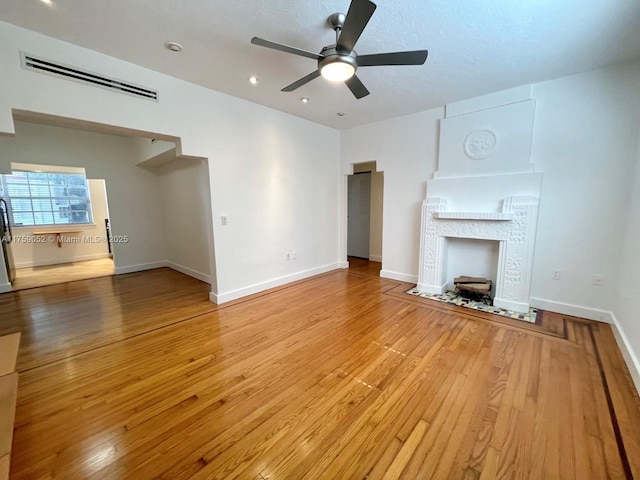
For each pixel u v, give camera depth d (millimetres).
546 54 2455
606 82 2711
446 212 3619
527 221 3053
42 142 4543
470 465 1364
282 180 4238
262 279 4105
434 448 1463
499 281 3314
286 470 1354
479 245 3689
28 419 1684
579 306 3039
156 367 2223
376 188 6184
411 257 4406
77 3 1806
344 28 1683
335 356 2357
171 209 5504
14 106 2098
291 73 2846
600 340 2543
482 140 3414
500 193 3301
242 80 3012
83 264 6145
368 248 6539
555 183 3045
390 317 3131
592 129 2812
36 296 4000
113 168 5211
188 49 2393
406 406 1771
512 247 3178
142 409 1767
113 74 2533
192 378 2080
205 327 2932
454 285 3930
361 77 2900
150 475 1330
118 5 1833
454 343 2539
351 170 5129
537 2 1795
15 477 1314
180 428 1615
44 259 6047
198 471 1351
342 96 3449
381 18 1968
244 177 3730
